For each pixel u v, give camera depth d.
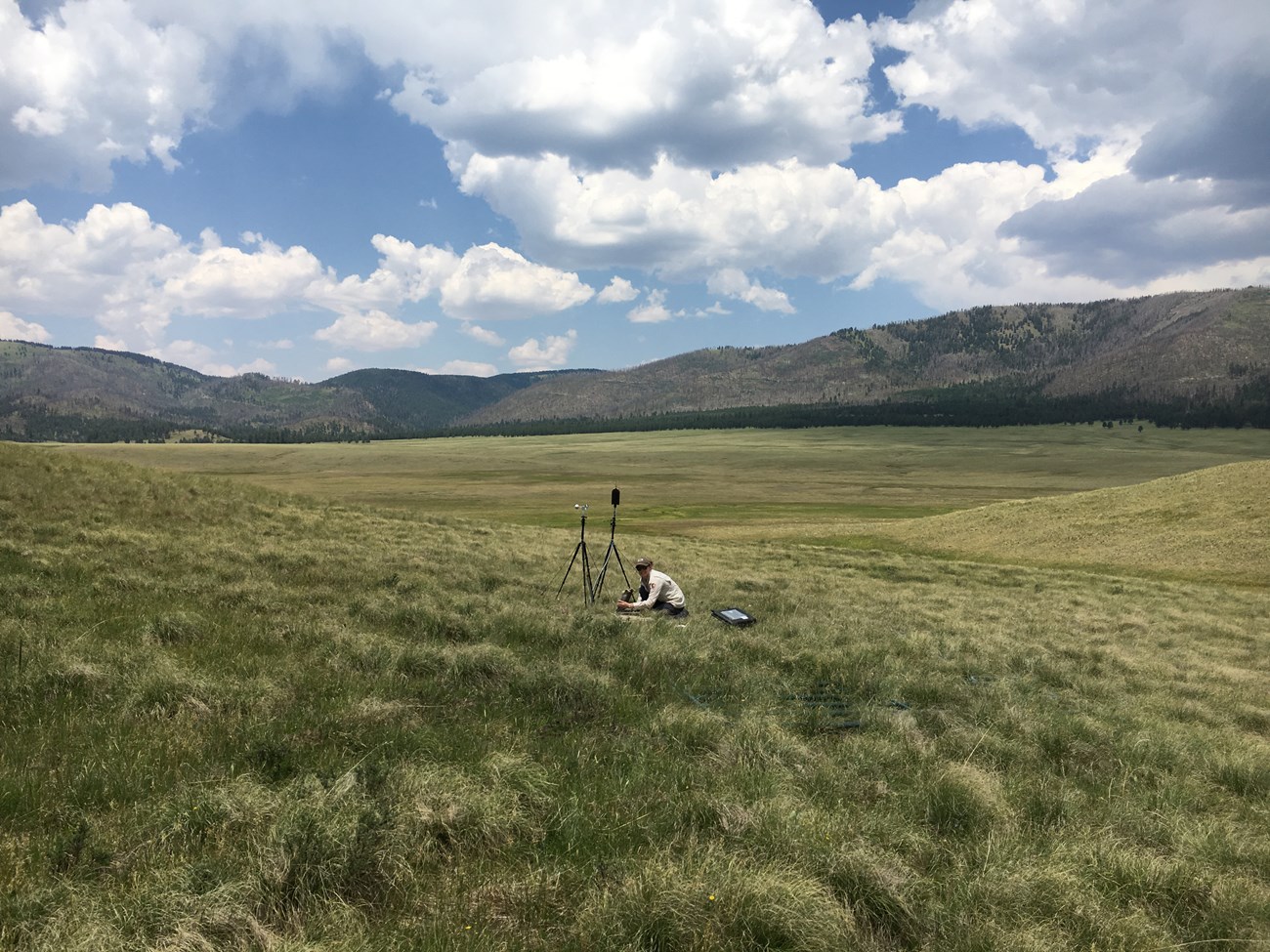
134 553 14.86
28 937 3.63
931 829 5.77
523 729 7.28
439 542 24.41
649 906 4.16
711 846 4.90
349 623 10.96
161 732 6.29
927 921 4.39
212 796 5.03
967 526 57.88
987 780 6.60
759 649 11.64
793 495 136.50
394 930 3.99
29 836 4.57
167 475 26.00
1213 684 14.51
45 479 20.58
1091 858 5.32
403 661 8.95
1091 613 24.05
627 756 6.73
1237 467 56.97
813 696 9.45
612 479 173.62
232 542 18.08
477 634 11.10
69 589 11.30
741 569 28.59
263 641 9.56
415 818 4.96
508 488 148.38
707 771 6.43
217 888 4.04
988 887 4.71
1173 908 4.84
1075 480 170.50
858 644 12.84
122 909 3.86
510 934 4.05
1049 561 44.94
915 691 10.10
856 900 4.51
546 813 5.46
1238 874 5.34
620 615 13.16
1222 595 31.61
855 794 6.27
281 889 4.21
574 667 9.13
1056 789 6.84
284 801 5.04
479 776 5.73
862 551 43.88
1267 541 41.53
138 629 9.30
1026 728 8.67
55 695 6.87
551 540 31.11
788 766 6.80
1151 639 19.98
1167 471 192.12
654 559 28.31
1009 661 13.61
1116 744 8.52
